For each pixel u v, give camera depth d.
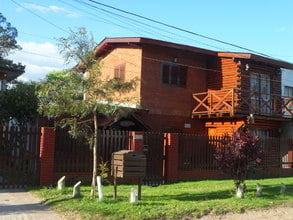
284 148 19.66
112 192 11.47
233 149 11.54
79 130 10.38
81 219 8.34
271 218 9.68
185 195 11.50
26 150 12.12
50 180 12.20
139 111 17.80
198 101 20.97
